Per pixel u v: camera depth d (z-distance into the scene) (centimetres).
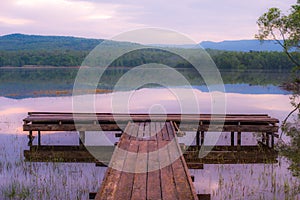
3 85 3581
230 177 816
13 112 1853
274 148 1106
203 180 794
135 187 528
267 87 3338
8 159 973
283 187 744
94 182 772
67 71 6644
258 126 1092
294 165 921
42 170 870
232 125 1102
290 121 1558
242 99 2406
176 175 579
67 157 996
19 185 747
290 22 2497
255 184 765
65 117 1139
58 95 2661
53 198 678
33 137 1154
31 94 2744
